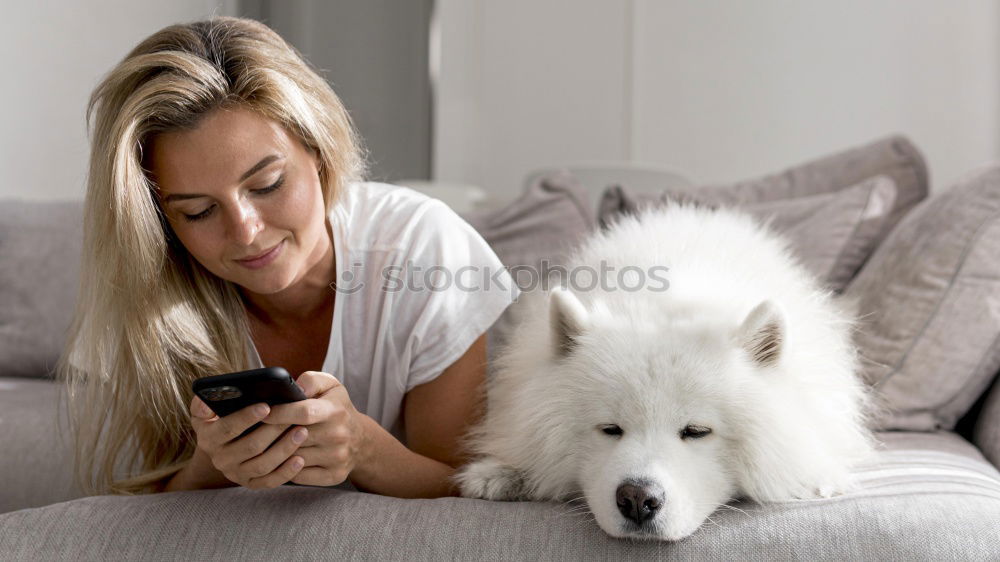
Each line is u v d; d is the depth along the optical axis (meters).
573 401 1.51
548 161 4.98
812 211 2.51
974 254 1.98
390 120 4.93
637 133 4.75
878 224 2.46
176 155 1.32
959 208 2.05
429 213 1.72
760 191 2.81
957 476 1.47
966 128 4.14
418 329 1.62
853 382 1.72
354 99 4.85
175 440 1.66
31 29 3.38
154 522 1.39
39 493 1.98
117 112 1.37
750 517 1.37
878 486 1.43
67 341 1.66
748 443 1.44
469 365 1.70
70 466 1.98
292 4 4.70
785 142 4.47
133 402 1.60
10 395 2.30
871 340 2.05
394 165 4.94
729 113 4.57
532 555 1.31
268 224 1.38
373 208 1.70
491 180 5.09
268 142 1.34
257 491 1.45
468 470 1.58
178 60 1.32
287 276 1.44
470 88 5.07
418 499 1.45
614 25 4.80
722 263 1.83
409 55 4.96
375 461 1.52
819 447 1.48
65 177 3.60
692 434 1.46
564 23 4.90
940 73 4.18
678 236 1.93
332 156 1.46
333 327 1.63
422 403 1.70
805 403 1.52
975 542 1.23
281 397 1.26
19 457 2.01
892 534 1.26
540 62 4.96
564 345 1.58
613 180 3.64
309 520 1.37
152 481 1.65
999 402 1.94
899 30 4.23
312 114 1.41
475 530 1.34
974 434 2.04
